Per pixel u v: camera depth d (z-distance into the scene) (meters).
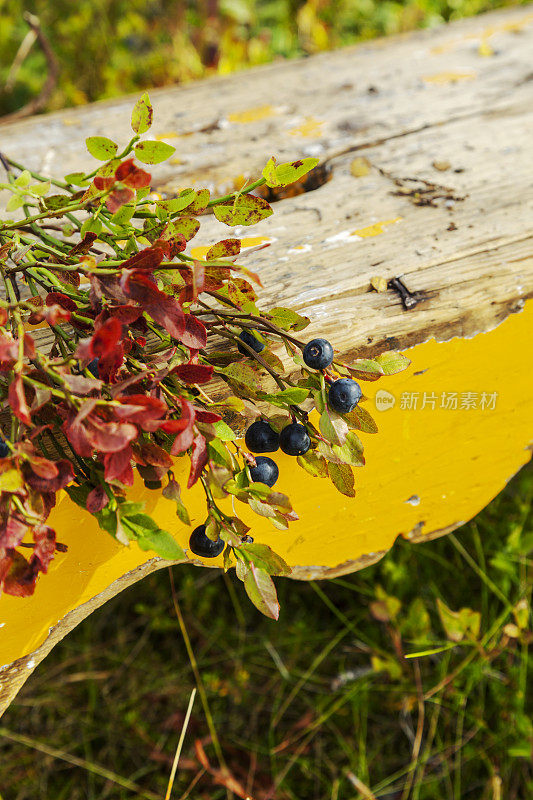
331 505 0.48
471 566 0.67
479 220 0.50
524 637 0.61
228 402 0.39
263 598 0.39
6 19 1.07
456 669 0.62
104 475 0.37
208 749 0.61
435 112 0.58
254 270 0.47
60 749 0.60
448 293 0.46
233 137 0.57
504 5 1.09
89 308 0.40
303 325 0.40
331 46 1.05
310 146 0.56
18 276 0.46
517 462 0.51
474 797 0.60
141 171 0.38
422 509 0.51
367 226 0.50
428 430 0.48
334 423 0.40
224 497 0.38
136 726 0.61
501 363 0.48
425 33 0.71
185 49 1.02
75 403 0.36
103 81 1.04
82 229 0.40
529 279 0.47
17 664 0.44
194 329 0.38
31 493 0.36
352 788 0.60
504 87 0.60
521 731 0.59
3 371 0.37
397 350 0.46
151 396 0.37
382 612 0.60
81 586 0.44
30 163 0.56
